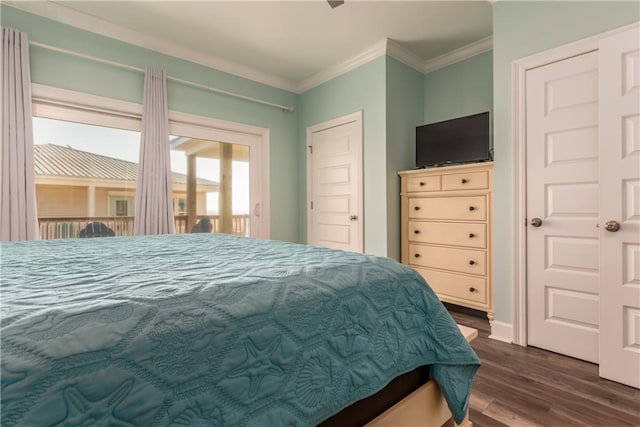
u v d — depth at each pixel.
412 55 3.17
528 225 2.09
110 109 2.64
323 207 3.62
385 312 0.89
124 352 0.49
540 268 2.04
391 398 0.89
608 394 1.55
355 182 3.27
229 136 3.38
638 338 1.60
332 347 0.74
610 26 1.76
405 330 0.92
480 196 2.49
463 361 0.96
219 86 3.28
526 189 2.10
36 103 2.35
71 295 0.62
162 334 0.53
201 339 0.56
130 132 2.79
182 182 3.06
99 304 0.57
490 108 2.94
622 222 1.64
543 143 2.02
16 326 0.48
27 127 2.22
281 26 2.68
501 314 2.24
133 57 2.75
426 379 1.01
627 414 1.40
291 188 3.88
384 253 3.03
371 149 3.13
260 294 0.69
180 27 2.67
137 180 2.72
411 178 2.99
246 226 3.51
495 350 2.04
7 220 2.14
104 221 2.66
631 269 1.62
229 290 0.68
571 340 1.92
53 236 2.45
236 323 0.61
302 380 0.67
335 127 3.47
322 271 0.86
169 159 2.88
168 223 2.85
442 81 3.27
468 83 3.09
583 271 1.88
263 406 0.61
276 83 3.71
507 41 2.17
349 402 0.74
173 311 0.58
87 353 0.47
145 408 0.48
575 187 1.90
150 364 0.50
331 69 3.45
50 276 0.79
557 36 1.95
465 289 2.59
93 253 1.19
